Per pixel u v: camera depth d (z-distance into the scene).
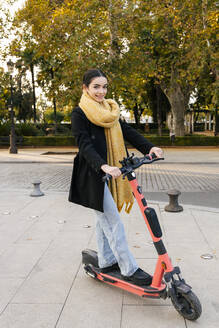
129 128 2.69
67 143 25.44
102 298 2.61
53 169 12.89
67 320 2.32
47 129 31.88
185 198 7.20
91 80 2.37
